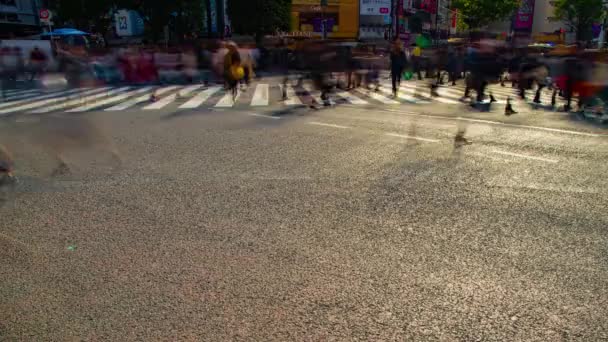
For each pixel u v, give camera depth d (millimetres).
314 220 4191
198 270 3287
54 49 22312
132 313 2775
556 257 3455
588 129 8477
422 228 4004
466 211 4395
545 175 5547
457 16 73688
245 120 9750
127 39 38781
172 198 4832
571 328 2617
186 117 10266
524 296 2941
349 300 2902
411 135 7973
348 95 14562
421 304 2855
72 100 13828
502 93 15312
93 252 3588
